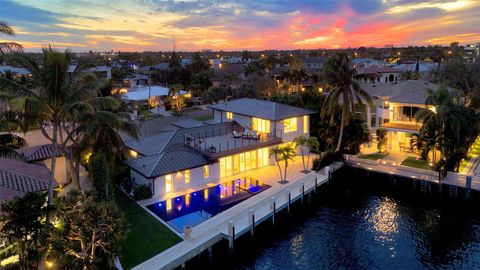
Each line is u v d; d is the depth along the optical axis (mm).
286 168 37656
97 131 27406
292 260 24703
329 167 38938
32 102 20766
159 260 21109
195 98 89375
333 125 44312
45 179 24781
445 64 72375
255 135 39812
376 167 39281
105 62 145375
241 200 30688
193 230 25078
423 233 28250
